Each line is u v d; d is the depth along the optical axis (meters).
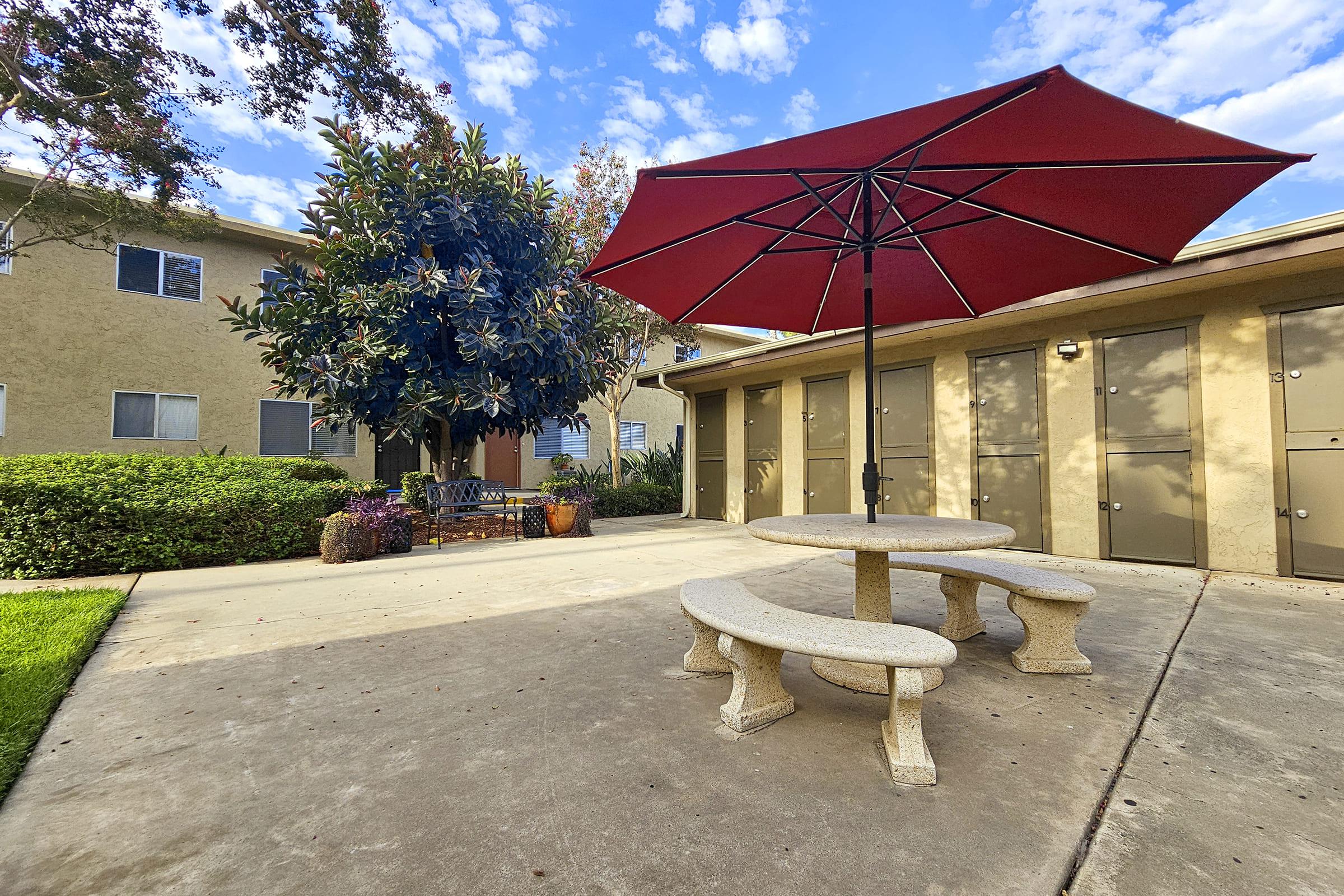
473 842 1.54
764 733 2.21
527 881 1.38
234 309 7.66
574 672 2.85
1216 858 1.46
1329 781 1.82
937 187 2.73
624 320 10.32
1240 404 5.12
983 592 4.68
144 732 2.21
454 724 2.28
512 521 9.29
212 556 5.88
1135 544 5.67
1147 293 5.33
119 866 1.44
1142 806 1.69
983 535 2.36
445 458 9.62
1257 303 5.04
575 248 11.74
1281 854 1.47
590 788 1.81
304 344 7.96
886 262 3.42
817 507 8.64
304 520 6.48
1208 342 5.29
